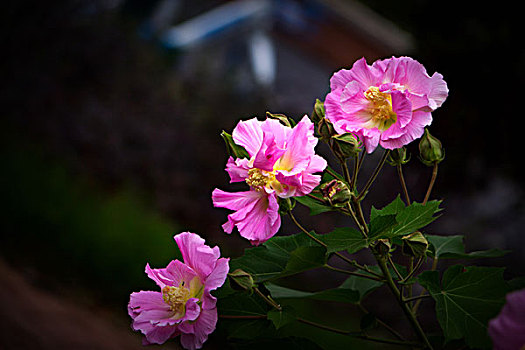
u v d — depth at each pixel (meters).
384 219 0.90
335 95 0.95
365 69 0.95
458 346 0.98
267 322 0.99
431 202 0.92
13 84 4.66
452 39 4.25
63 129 4.55
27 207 3.29
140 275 3.15
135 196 4.22
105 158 4.50
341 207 0.96
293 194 0.91
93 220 3.32
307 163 0.91
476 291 0.92
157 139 4.84
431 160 0.99
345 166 0.96
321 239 0.94
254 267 0.99
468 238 4.02
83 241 3.19
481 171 4.14
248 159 0.95
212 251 0.93
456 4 4.23
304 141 0.92
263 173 0.91
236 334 0.99
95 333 2.34
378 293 3.57
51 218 3.26
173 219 4.38
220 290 0.96
